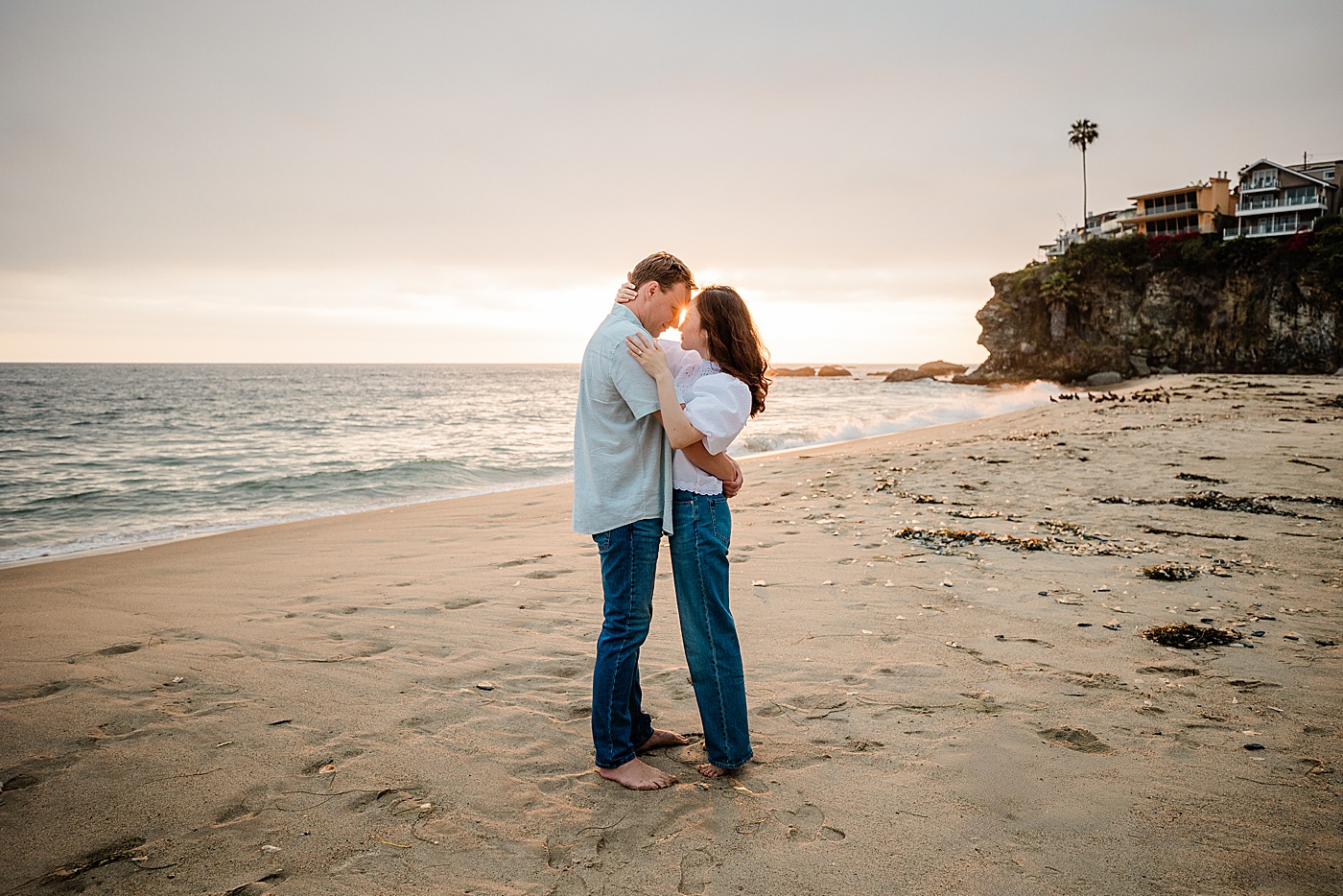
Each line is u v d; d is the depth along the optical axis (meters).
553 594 4.98
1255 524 6.65
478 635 4.13
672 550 2.67
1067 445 12.83
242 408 43.72
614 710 2.58
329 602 4.86
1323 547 5.82
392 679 3.49
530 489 12.25
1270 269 52.72
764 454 16.30
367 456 19.59
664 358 2.47
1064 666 3.60
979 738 2.87
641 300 2.66
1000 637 3.99
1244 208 57.88
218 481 14.89
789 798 2.47
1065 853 2.15
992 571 5.30
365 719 3.05
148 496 12.89
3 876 2.04
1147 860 2.11
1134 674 3.48
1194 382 43.06
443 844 2.21
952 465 10.92
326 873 2.07
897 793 2.49
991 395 50.88
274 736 2.89
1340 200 57.03
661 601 4.76
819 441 20.33
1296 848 2.15
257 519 10.59
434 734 2.93
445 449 21.45
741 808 2.42
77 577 6.09
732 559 5.74
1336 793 2.44
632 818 2.36
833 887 2.01
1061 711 3.10
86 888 1.99
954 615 4.37
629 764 2.62
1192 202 61.03
